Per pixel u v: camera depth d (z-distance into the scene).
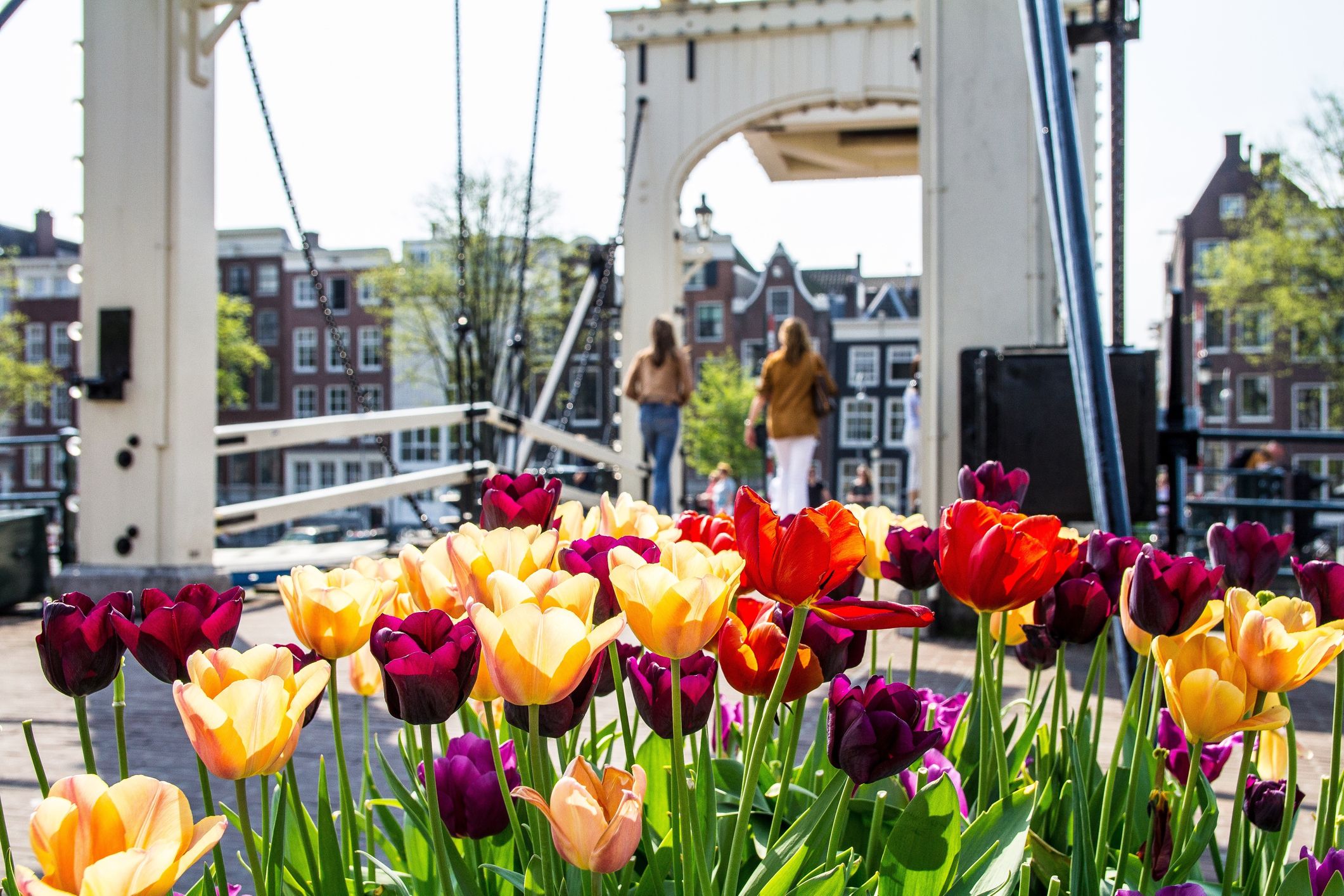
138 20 6.14
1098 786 1.35
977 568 1.00
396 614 1.12
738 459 40.81
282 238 44.25
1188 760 1.37
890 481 42.41
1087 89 8.83
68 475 7.54
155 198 6.12
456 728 2.55
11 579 6.76
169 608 0.90
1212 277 30.44
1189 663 0.95
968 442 5.12
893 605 0.84
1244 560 1.23
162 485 6.10
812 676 0.95
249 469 44.38
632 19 10.95
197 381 6.24
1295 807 1.10
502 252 26.41
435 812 0.90
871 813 1.16
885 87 10.59
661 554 0.90
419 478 7.52
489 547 0.95
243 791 0.78
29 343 46.00
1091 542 1.27
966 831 1.01
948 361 5.27
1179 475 3.83
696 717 0.86
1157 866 1.18
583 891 0.92
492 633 0.74
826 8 10.65
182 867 0.60
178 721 3.47
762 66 10.82
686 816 0.86
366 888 1.15
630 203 11.05
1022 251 5.21
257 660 0.81
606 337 31.56
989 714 1.23
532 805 0.99
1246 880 1.19
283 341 44.19
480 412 7.64
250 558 8.30
